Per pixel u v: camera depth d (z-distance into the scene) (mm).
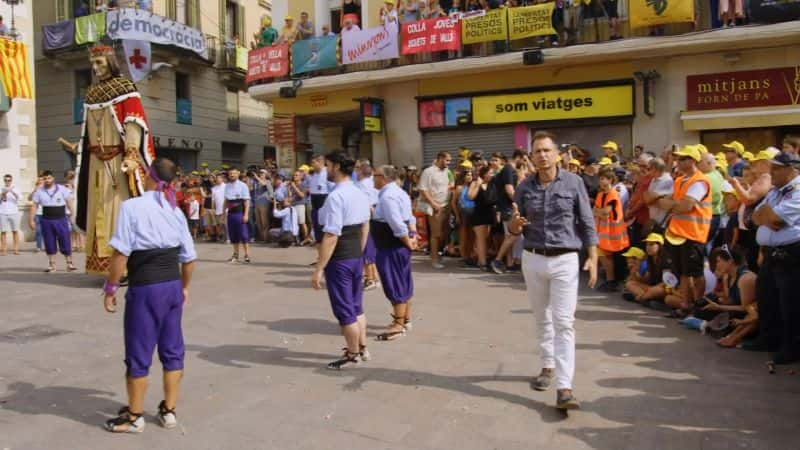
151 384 5188
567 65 14508
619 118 14141
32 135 17906
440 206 10781
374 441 4059
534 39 14773
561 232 4516
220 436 4180
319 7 18703
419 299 8234
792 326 5309
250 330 6887
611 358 5633
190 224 17875
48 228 11484
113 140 9164
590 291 8656
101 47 9102
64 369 5652
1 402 4848
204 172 20141
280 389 5031
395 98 16781
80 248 15281
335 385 5094
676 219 6953
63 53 22328
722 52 13156
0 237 15664
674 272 6992
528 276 4746
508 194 9711
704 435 4035
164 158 4297
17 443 4113
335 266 5418
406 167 14078
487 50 15195
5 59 16781
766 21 12188
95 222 9328
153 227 4141
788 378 5031
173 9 23406
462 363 5594
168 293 4219
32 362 5855
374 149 17156
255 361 5777
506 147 15531
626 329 6605
